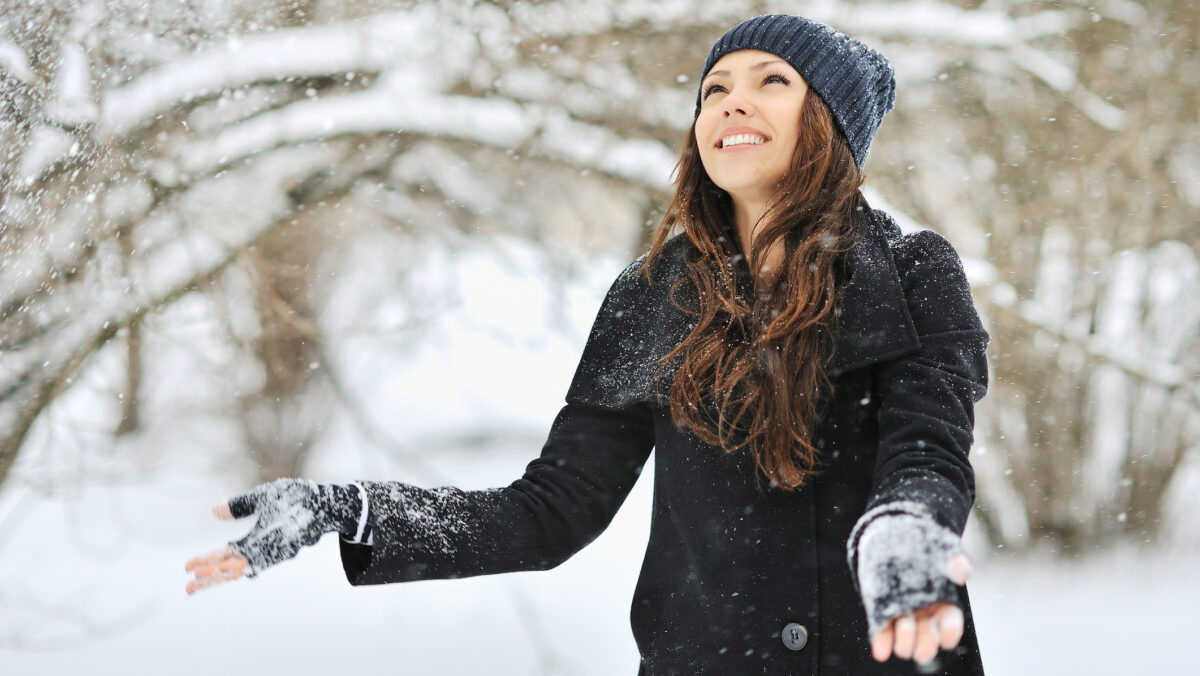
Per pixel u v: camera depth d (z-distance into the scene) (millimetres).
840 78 1571
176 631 4797
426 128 5109
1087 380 6410
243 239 4617
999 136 6469
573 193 5977
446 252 5547
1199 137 6293
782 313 1428
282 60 4805
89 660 4414
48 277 3754
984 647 4883
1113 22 6309
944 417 1333
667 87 5383
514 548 1531
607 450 1632
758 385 1427
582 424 1647
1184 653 4594
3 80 3541
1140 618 5164
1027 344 6387
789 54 1562
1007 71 6289
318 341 4906
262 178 5000
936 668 1381
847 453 1449
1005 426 6496
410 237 5844
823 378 1450
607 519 1632
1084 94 6305
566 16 5160
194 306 4684
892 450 1316
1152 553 6227
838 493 1448
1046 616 5285
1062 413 6430
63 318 3861
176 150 4258
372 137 5191
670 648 1534
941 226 6500
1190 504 6359
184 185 4254
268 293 4520
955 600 1045
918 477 1228
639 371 1579
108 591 5445
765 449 1418
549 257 5480
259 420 6785
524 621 4945
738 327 1513
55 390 3949
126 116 4035
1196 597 5441
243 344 4707
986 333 1445
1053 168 6398
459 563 1487
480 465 9156
